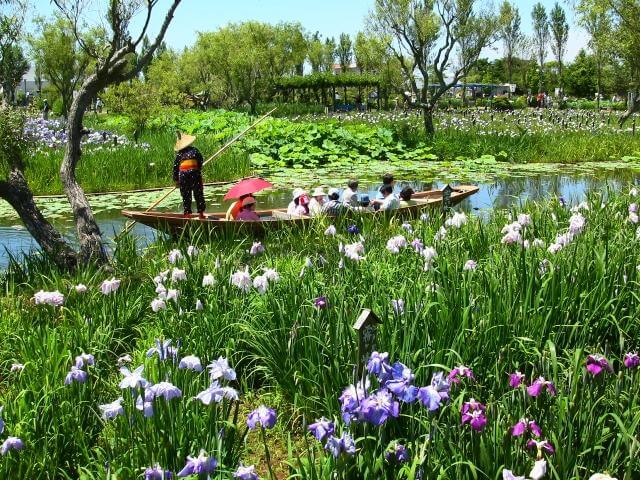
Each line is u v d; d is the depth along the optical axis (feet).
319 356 16.33
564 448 11.27
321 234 32.22
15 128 28.89
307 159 79.71
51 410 14.25
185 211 39.32
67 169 28.91
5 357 19.83
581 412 11.99
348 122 131.75
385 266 22.84
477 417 10.80
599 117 131.75
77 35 28.58
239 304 20.01
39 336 18.42
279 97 237.04
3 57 29.76
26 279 27.48
